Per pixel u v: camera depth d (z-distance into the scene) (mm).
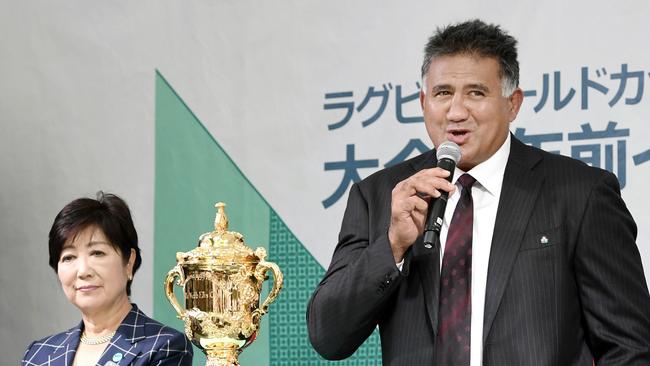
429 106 3207
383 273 3053
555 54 4879
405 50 5172
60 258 3877
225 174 5422
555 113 4855
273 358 5215
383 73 5199
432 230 2932
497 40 3193
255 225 5344
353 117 5238
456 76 3154
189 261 3582
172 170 5504
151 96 5590
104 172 5621
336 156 5250
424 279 3131
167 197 5492
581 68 4836
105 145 5641
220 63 5488
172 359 3812
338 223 5215
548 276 3066
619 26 4789
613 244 3121
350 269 3131
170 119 5547
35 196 5719
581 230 3113
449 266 3125
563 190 3172
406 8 5180
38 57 5793
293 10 5391
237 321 3555
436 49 3217
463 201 3195
